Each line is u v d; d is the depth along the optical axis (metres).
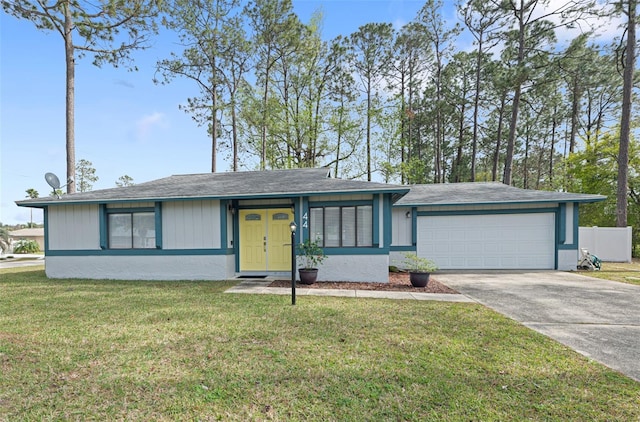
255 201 9.95
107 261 9.79
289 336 4.45
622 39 14.70
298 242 9.32
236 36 19.75
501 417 2.59
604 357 3.80
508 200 11.23
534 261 11.44
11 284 8.68
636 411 2.67
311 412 2.67
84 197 9.72
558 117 27.73
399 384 3.12
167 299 6.76
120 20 14.95
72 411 2.69
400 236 11.84
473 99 25.61
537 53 17.41
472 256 11.73
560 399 2.85
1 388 3.06
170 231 9.58
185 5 18.47
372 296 7.12
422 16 23.91
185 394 2.95
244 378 3.24
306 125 21.16
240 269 10.00
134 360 3.67
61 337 4.42
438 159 26.22
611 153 17.84
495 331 4.67
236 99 20.39
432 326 4.91
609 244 13.67
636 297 7.04
